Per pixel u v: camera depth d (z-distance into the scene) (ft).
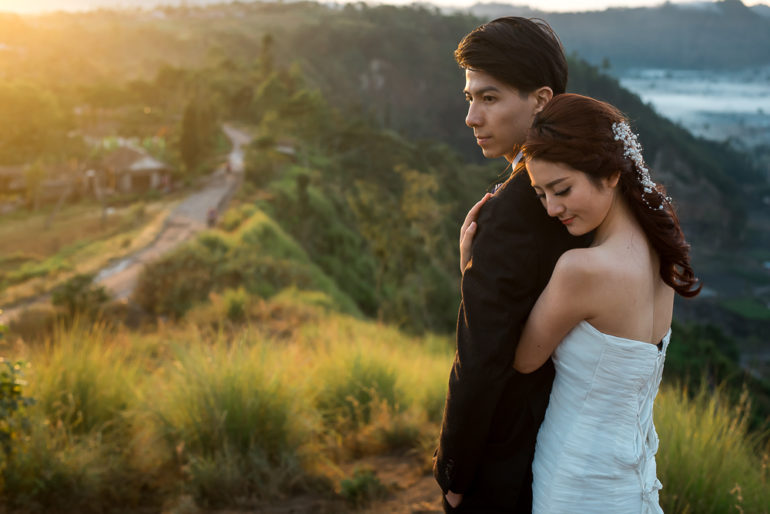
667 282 4.90
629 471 4.63
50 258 109.09
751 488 9.69
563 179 4.33
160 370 16.53
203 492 10.78
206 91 394.93
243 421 12.29
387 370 16.44
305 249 136.15
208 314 40.34
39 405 12.64
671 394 12.19
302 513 10.36
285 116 320.50
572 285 4.41
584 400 4.60
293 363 16.19
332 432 14.08
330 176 238.68
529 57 5.05
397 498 11.06
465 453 4.76
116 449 12.12
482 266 4.61
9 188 264.72
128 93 390.83
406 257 97.45
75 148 313.53
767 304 507.30
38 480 10.39
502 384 4.58
